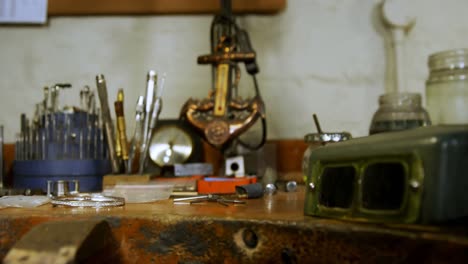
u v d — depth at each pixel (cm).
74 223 52
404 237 43
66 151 97
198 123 98
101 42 133
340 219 51
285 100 131
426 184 44
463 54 63
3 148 119
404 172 46
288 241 51
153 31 133
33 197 74
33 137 100
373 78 130
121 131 95
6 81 132
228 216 56
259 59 131
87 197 72
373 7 130
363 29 131
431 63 66
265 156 120
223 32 108
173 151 109
